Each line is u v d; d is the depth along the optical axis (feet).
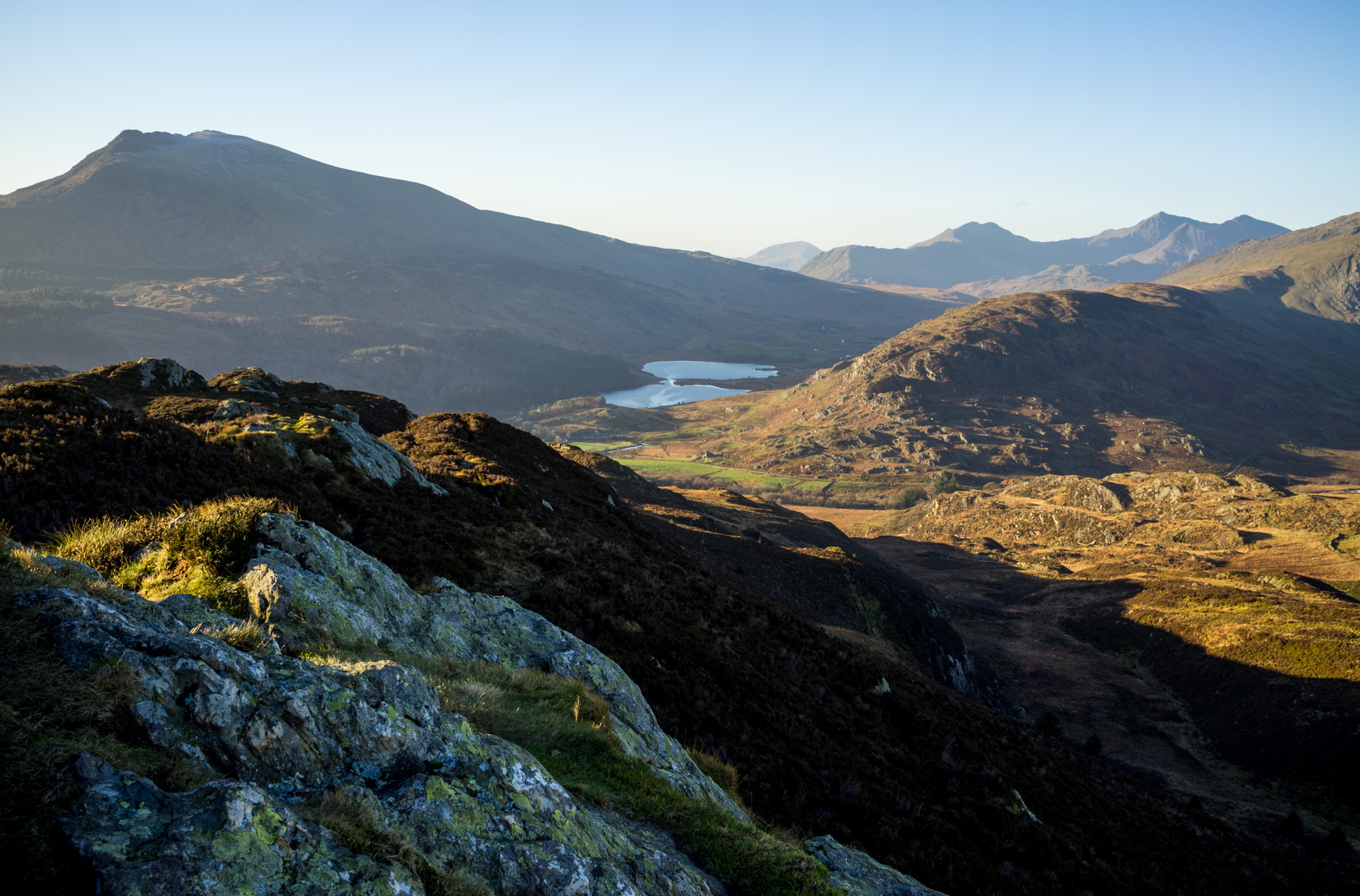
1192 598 406.62
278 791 25.45
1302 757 253.85
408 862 24.54
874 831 71.92
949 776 99.76
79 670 23.95
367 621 46.91
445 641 52.65
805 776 76.54
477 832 28.02
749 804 63.46
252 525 47.34
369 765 28.73
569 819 32.04
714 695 86.12
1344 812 228.84
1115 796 143.74
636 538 180.96
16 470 69.72
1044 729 270.87
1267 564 526.16
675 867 34.14
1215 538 604.08
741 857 38.60
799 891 36.63
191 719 24.95
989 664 363.76
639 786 42.88
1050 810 108.27
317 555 48.93
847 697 117.80
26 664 23.17
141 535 47.34
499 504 141.59
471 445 194.39
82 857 18.28
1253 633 338.13
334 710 28.89
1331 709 267.59
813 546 428.56
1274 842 200.95
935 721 123.44
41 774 19.88
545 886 27.58
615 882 29.55
